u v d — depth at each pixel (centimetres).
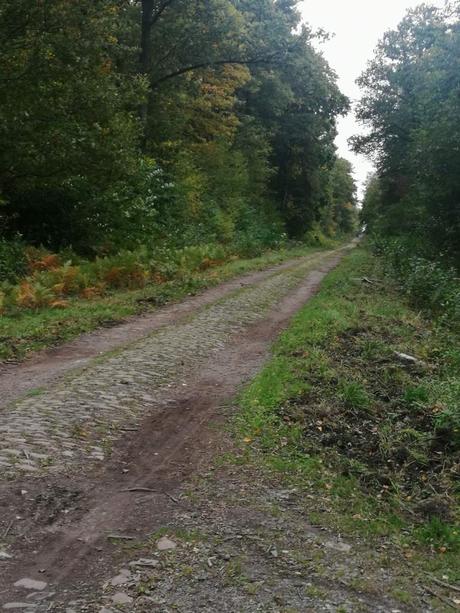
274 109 3838
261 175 3975
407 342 1041
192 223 2553
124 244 1891
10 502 416
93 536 381
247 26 2466
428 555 389
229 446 543
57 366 810
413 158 2312
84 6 1549
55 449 512
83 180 1742
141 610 307
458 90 2009
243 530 396
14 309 1118
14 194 1708
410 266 2017
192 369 812
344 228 10588
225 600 318
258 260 2520
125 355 865
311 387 708
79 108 1625
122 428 579
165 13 2419
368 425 624
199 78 2706
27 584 326
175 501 436
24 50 1493
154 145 2536
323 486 473
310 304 1337
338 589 336
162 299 1368
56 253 1698
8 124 1475
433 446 582
